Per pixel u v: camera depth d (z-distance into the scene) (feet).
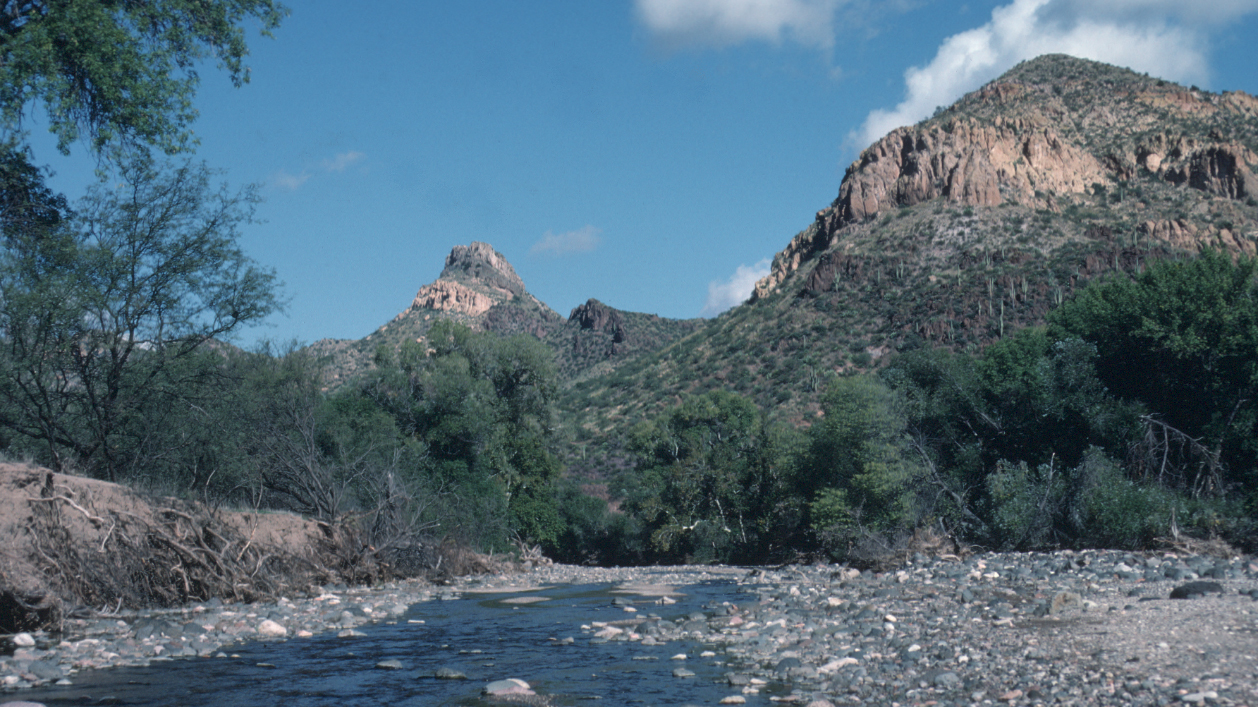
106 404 70.74
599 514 207.92
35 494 49.47
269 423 88.02
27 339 65.00
